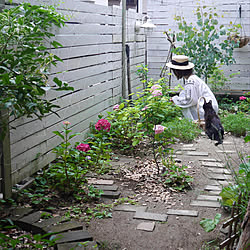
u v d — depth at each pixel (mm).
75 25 5453
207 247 3234
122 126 6426
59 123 5102
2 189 3799
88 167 5164
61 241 3078
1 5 3545
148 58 10680
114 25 7352
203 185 4727
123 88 8078
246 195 3354
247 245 2543
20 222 3420
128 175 5004
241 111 9070
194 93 6812
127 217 3805
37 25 3461
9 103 2639
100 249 3180
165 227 3604
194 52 9820
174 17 10297
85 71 5930
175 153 6070
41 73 3312
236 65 10281
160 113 5633
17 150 4082
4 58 2928
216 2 10039
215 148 6406
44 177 4543
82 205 3994
